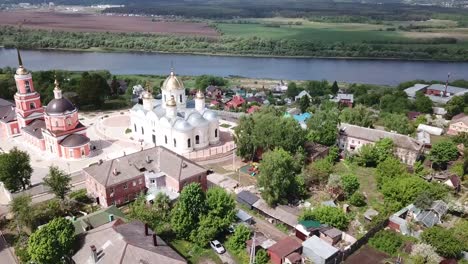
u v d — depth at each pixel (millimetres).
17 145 145375
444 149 126938
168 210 94500
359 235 93625
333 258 83188
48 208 96125
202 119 141375
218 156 138625
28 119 144625
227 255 86312
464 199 109875
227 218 90688
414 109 199875
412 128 160125
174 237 90375
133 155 112375
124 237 74188
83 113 185750
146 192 109562
